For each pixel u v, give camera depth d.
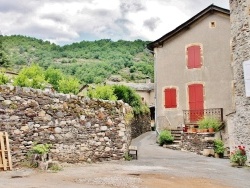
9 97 9.77
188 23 20.02
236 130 12.93
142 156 14.28
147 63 66.88
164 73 20.75
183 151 17.06
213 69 19.39
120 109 12.82
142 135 24.16
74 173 9.15
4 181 7.60
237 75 12.80
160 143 18.84
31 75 17.05
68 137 11.02
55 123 10.73
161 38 20.73
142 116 26.09
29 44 72.69
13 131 9.69
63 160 10.73
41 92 10.54
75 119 11.32
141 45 79.06
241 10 12.41
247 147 12.03
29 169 9.34
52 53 72.69
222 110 18.70
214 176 9.75
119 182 8.02
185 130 18.00
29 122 10.09
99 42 79.69
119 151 12.55
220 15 19.50
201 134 16.28
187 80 20.00
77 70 57.06
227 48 19.12
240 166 11.96
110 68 60.84
